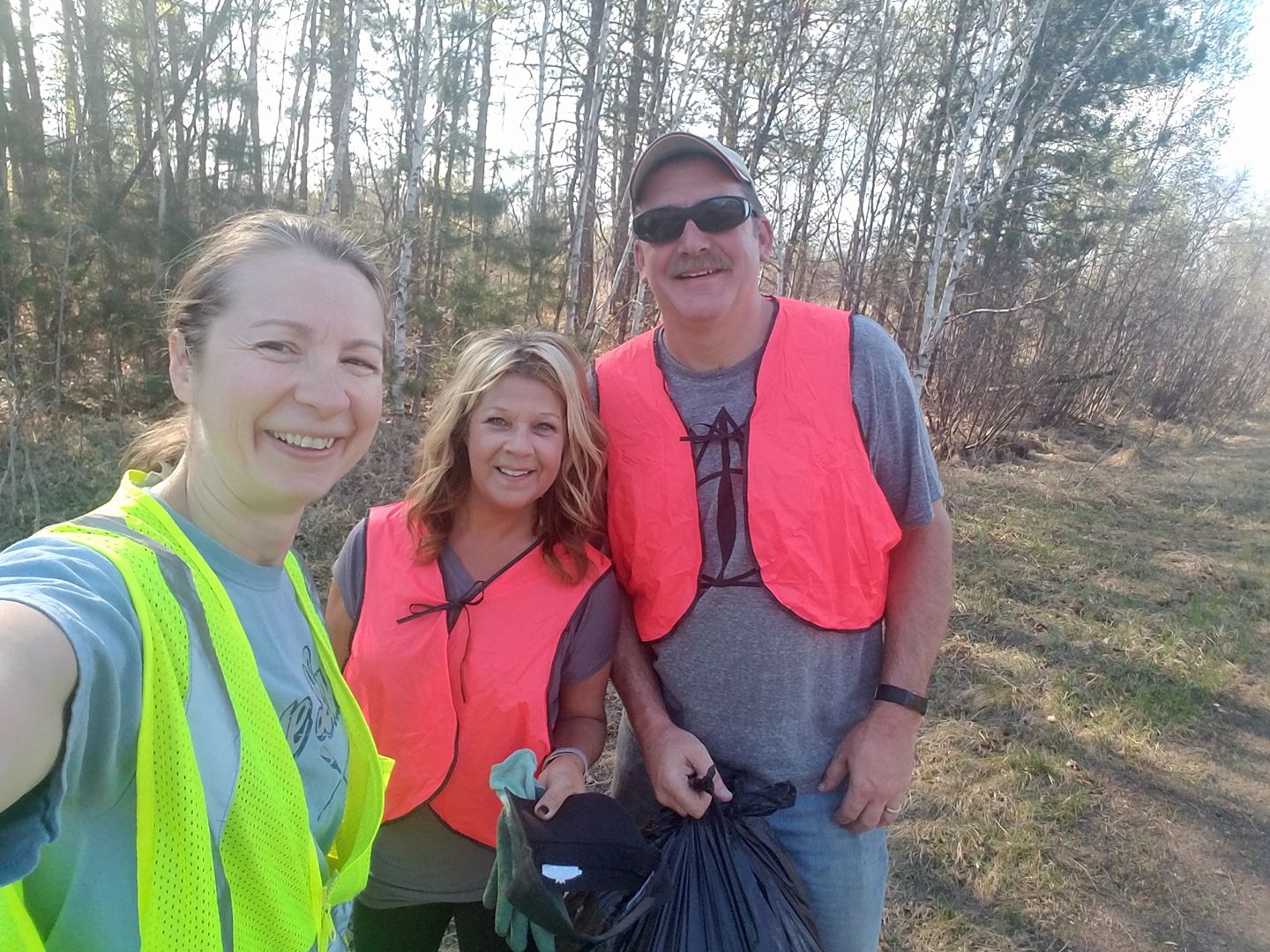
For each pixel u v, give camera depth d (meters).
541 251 10.37
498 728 1.69
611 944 1.62
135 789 0.79
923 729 4.15
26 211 7.75
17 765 0.66
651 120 13.03
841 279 16.34
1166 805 3.70
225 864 0.86
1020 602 5.90
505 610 1.74
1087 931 2.95
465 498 1.80
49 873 0.77
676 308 1.75
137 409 8.05
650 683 1.86
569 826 1.52
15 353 7.20
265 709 0.94
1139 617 5.71
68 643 0.71
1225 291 16.11
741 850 1.69
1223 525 8.26
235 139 9.88
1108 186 14.59
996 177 12.62
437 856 1.74
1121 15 10.88
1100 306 14.10
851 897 1.82
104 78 10.22
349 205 15.54
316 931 1.01
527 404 1.68
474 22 13.50
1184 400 15.16
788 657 1.72
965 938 2.87
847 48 14.47
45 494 5.95
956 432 11.91
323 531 5.84
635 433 1.81
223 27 12.36
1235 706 4.62
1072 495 8.98
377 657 1.72
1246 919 3.06
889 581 1.88
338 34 13.95
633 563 1.80
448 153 14.92
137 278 7.89
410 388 9.06
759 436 1.73
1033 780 3.77
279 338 0.95
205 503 0.99
